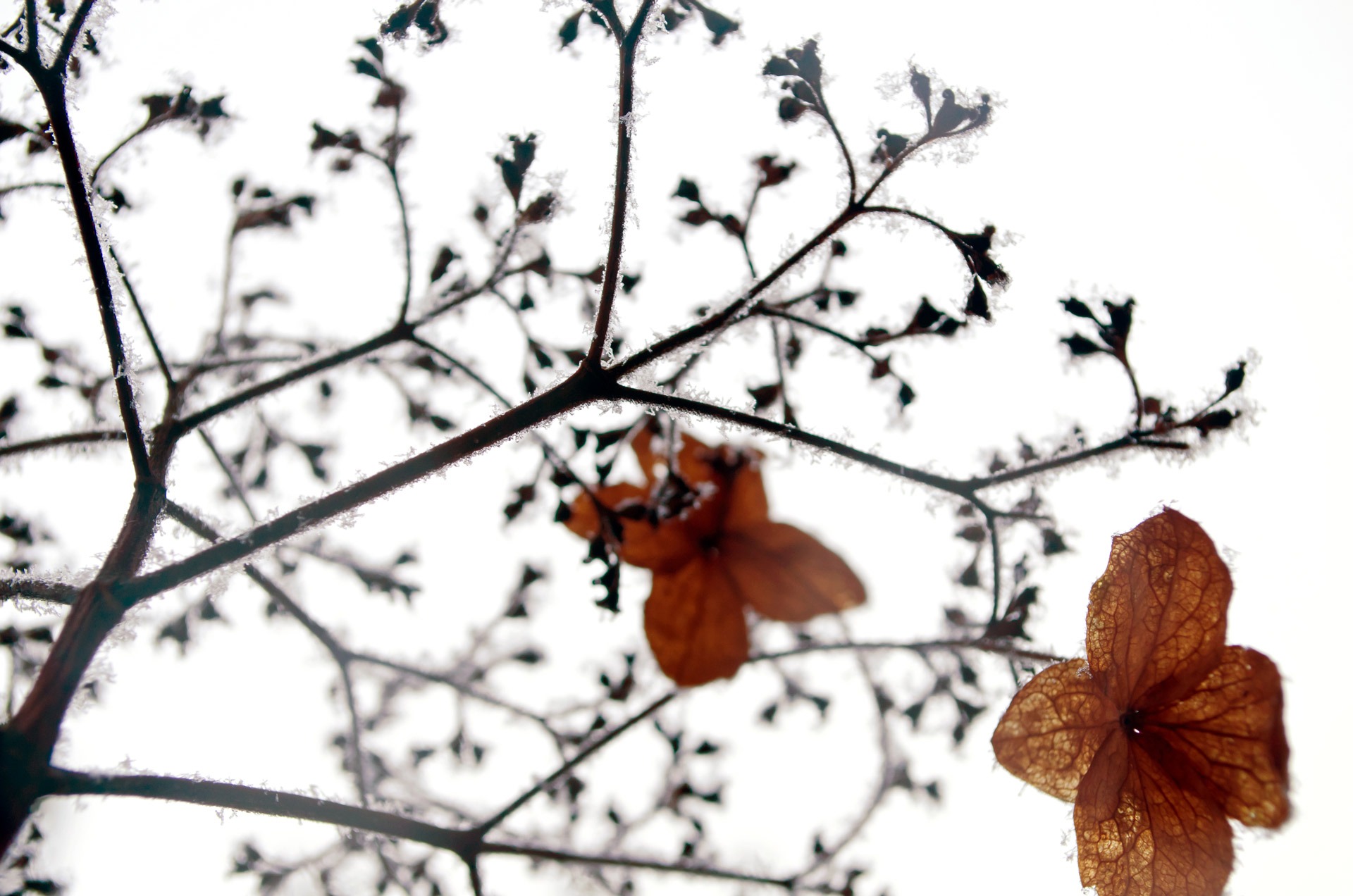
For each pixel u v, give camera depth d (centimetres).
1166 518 22
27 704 21
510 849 25
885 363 24
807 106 23
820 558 26
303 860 28
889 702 28
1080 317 24
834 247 25
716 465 26
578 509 25
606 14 22
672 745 29
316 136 25
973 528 25
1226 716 22
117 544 22
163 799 21
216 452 28
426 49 23
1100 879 22
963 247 23
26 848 26
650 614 26
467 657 29
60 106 22
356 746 28
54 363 27
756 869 28
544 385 23
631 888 28
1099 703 22
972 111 23
